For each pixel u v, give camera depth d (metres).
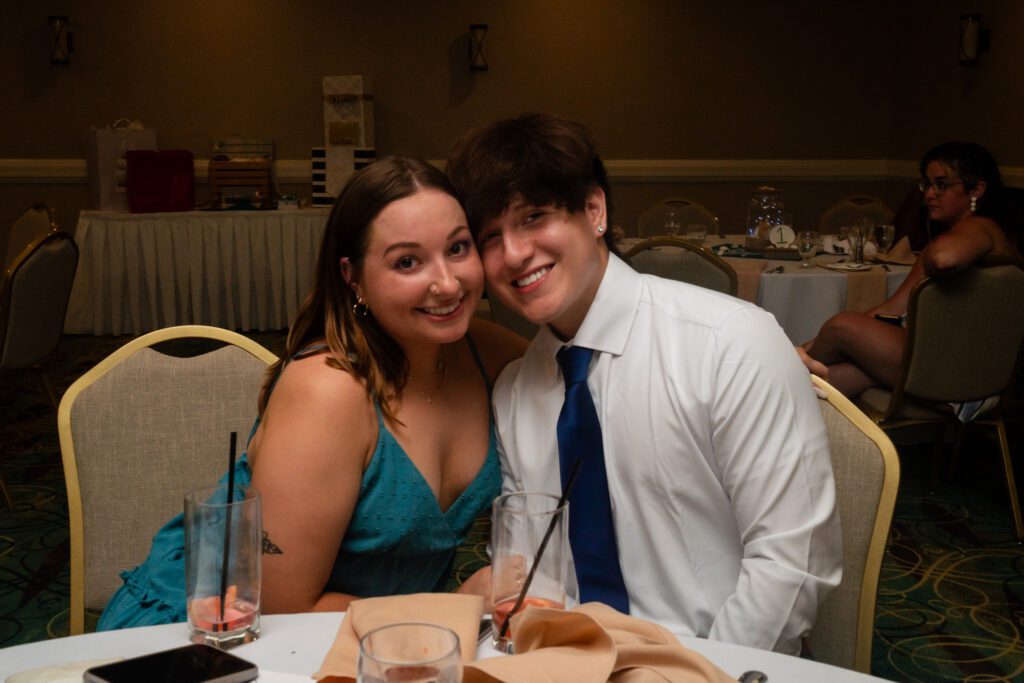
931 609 2.91
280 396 1.52
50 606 2.91
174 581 1.45
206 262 6.31
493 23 7.17
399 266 1.46
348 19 7.06
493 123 1.52
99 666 1.02
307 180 7.16
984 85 6.44
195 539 1.14
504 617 1.15
